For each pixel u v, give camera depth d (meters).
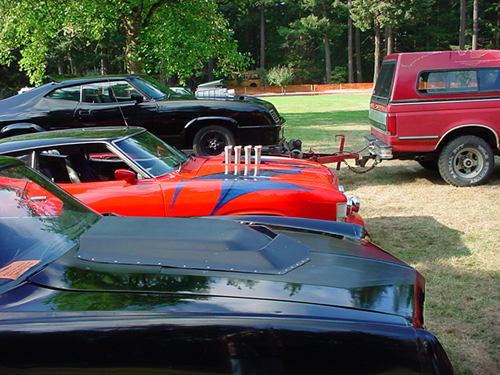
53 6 16.64
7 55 18.02
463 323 3.61
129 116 8.39
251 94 60.50
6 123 8.31
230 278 2.08
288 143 8.48
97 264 2.17
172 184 4.48
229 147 5.44
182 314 1.79
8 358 1.69
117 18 17.03
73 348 1.70
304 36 66.69
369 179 8.81
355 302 1.96
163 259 2.20
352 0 63.84
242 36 77.62
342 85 61.44
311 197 4.40
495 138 7.62
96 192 4.40
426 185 8.12
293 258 2.36
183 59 16.77
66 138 4.71
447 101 7.50
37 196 2.71
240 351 1.71
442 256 4.98
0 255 2.14
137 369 1.69
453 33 63.03
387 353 1.72
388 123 7.61
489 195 7.28
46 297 1.90
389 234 5.74
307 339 1.72
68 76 9.22
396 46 67.56
